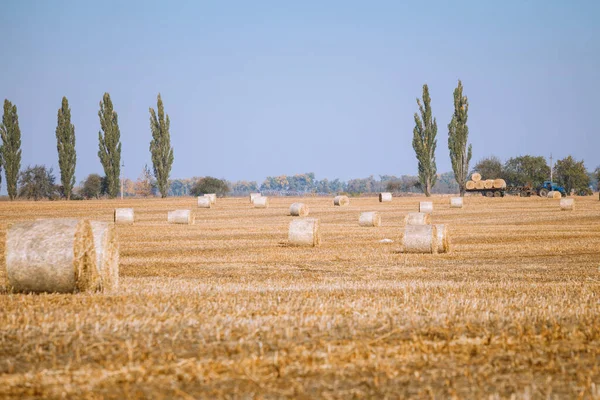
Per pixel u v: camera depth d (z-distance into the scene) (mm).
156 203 185750
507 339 26234
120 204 180625
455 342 25906
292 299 35594
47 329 27250
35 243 36688
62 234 36875
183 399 19594
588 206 165250
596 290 42000
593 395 19828
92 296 35969
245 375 21688
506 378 21750
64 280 36750
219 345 25281
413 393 20328
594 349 25062
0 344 25328
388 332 27594
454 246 75250
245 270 55000
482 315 30781
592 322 29609
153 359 23375
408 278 49562
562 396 20047
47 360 23438
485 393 20312
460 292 40344
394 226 108875
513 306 33719
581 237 88312
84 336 26547
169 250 72438
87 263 37750
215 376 21578
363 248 73438
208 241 83188
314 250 71375
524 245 76500
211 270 55000
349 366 22781
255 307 32531
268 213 148000
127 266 57562
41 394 19922
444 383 21219
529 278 49750
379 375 21922
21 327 27766
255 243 80312
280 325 28484
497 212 147625
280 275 51594
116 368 22250
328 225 112250
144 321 28766
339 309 32062
